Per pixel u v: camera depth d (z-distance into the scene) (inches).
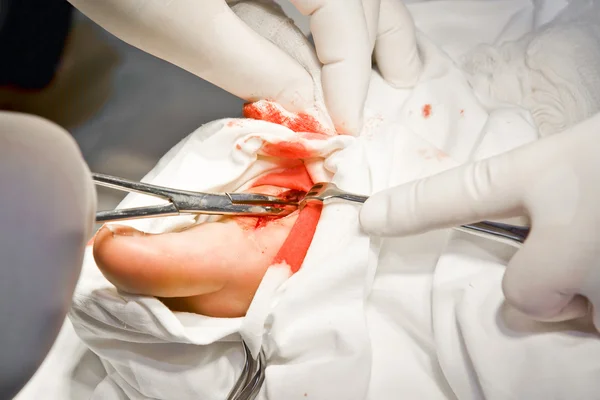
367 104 32.4
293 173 28.5
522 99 33.7
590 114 30.9
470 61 37.0
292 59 29.4
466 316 22.8
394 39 32.1
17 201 13.7
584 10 36.4
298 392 22.6
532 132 29.9
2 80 35.5
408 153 28.1
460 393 23.0
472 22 41.2
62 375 28.5
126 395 26.8
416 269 25.7
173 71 38.5
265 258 23.7
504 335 22.1
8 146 14.0
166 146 36.7
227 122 27.7
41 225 13.9
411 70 33.0
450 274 24.2
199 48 26.8
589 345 21.0
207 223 24.0
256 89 28.7
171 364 24.1
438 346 23.4
